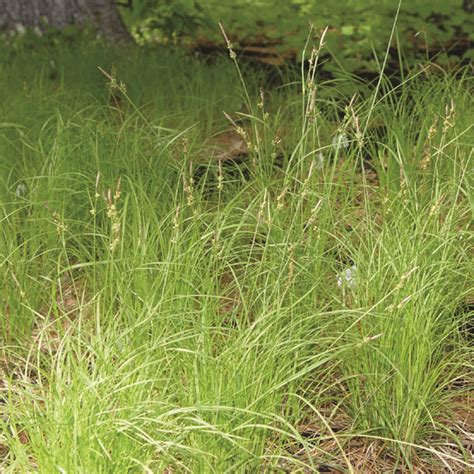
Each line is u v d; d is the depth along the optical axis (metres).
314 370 4.88
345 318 4.86
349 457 4.42
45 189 6.23
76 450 3.61
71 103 8.35
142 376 4.17
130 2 13.42
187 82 9.38
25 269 5.63
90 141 6.52
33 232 5.96
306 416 4.64
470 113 7.05
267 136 7.93
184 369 4.40
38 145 6.99
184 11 12.29
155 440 3.87
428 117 6.82
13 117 7.61
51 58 10.42
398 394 4.50
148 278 5.22
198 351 4.16
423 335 4.47
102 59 10.20
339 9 12.40
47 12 11.97
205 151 8.00
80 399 3.87
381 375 4.54
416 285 4.60
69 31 11.73
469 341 5.13
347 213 5.91
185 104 8.77
